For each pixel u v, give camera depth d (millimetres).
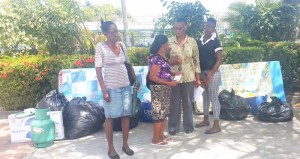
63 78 6062
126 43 9344
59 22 8344
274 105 5570
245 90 6262
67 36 8516
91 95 6008
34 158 4273
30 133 4922
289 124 5387
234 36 9000
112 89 4000
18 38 8328
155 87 4406
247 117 5879
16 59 7227
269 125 5355
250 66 6406
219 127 5086
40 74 6785
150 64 4375
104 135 5129
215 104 5000
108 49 4031
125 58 4270
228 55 6941
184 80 4883
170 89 4555
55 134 4898
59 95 5312
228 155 4137
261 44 7707
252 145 4461
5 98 6887
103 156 4258
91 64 6781
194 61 4938
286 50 7363
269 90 6301
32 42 8508
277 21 9484
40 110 4590
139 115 5617
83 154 4352
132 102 4461
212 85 4941
